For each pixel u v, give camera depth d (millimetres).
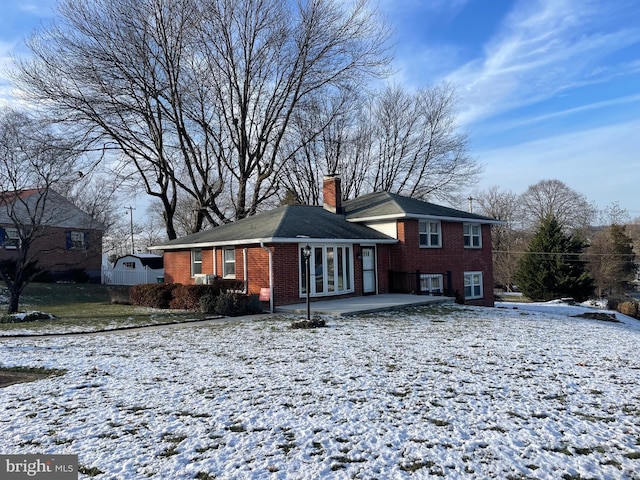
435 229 21484
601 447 4797
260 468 4309
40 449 4762
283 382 7039
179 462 4441
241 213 28016
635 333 13367
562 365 8258
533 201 65375
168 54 24609
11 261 26422
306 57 26500
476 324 13117
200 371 7797
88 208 24391
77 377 7523
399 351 9250
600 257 43250
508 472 4254
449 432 5145
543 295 34000
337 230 19031
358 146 36312
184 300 17094
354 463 4418
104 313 16312
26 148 18391
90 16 22594
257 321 13750
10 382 7469
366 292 19594
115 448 4770
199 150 28125
